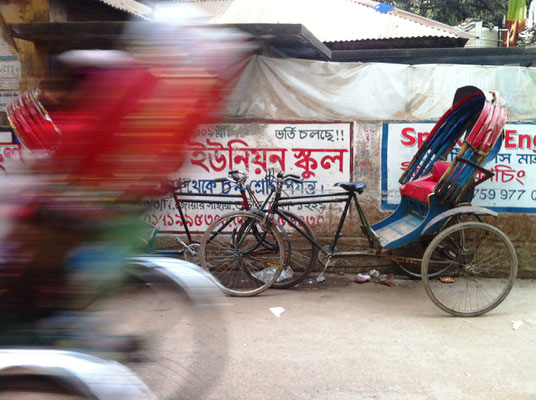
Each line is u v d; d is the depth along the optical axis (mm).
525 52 6105
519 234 4754
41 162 1922
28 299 2025
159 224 5062
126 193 1947
